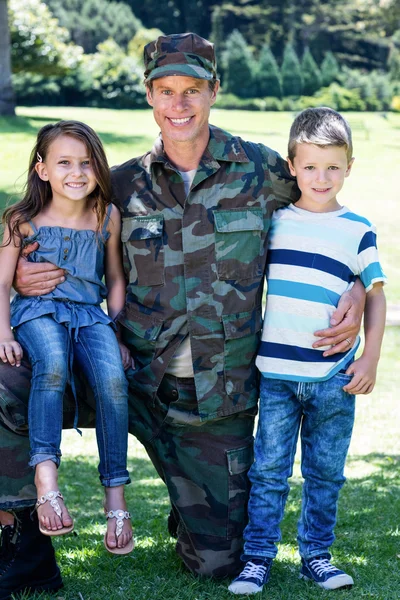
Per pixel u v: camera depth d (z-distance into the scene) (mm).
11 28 35188
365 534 4719
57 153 3660
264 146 3988
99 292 3838
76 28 57469
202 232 3793
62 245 3723
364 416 9406
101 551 4328
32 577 3629
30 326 3602
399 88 56500
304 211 3861
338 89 53188
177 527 4301
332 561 4184
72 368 3600
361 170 28172
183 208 3818
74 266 3734
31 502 3518
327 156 3756
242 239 3818
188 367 3834
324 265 3760
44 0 57312
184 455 3893
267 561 3742
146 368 3852
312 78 53375
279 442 3775
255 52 60812
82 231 3764
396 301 15109
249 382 3869
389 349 12633
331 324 3705
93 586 3789
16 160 23094
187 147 3818
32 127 28047
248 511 3822
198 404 3785
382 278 3787
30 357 3527
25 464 3514
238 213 3828
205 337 3785
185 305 3801
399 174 27812
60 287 3715
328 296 3738
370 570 4043
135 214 3855
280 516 3811
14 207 3748
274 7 62688
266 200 3896
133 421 3973
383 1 63844
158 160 3832
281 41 62375
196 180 3803
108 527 3432
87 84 46781
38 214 3771
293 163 3885
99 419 3541
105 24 58094
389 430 8758
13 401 3514
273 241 3885
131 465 7355
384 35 64625
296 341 3738
